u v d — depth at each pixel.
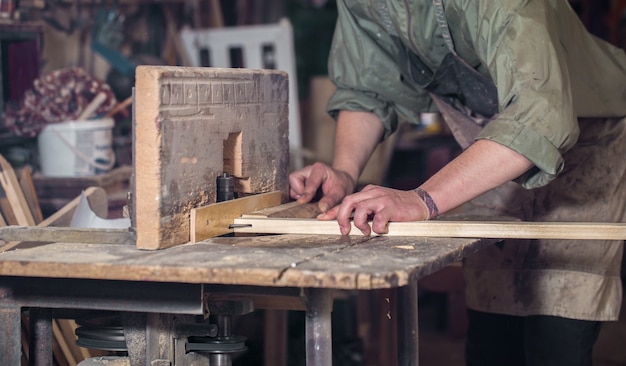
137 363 2.05
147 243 1.93
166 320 2.02
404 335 2.60
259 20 6.20
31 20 3.77
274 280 1.69
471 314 2.93
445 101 2.81
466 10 2.32
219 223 2.15
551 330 2.72
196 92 2.06
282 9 6.26
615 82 2.69
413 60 2.71
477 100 2.65
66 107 3.48
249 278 1.70
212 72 2.13
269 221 2.19
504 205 2.80
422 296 5.58
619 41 6.76
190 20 5.24
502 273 2.78
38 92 3.48
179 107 1.99
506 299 2.78
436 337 4.96
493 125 2.19
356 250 1.93
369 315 4.57
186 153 2.03
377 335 4.74
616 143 2.69
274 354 3.55
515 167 2.16
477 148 2.19
